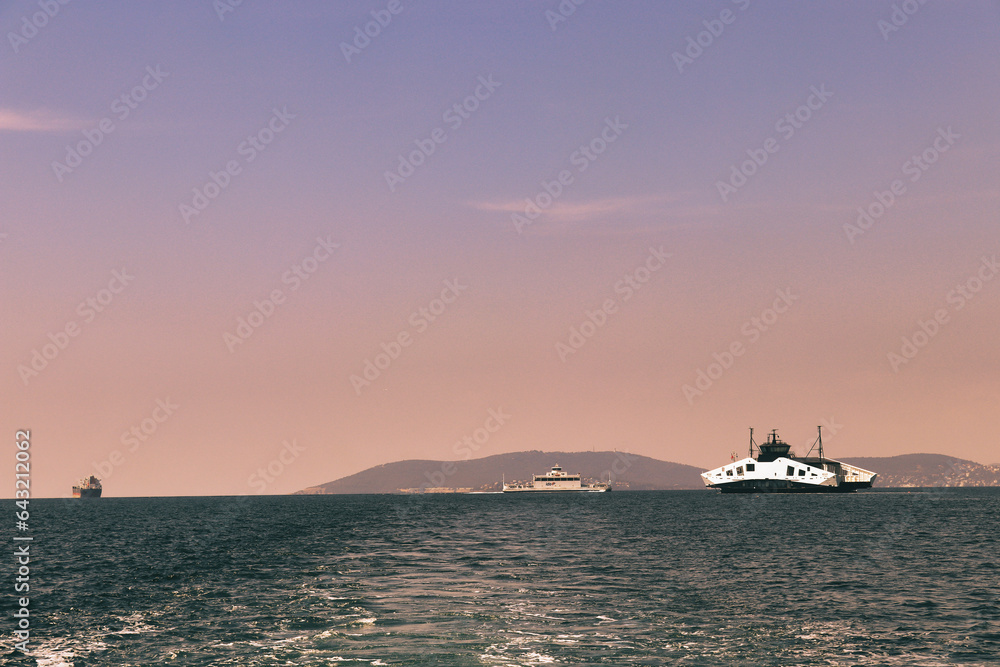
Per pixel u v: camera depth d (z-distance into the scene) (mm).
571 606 41875
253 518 157500
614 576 53750
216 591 48938
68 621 39469
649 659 31203
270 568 60875
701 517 136375
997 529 98562
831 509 166125
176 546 84000
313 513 184875
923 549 72062
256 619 39188
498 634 35156
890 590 47250
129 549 80500
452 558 66875
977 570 56344
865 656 31859
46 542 91188
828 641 34125
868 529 100000
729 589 47688
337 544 84188
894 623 37656
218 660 31422
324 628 36719
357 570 58625
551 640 34094
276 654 32094
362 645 33281
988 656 31844
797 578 52500
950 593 46094
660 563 61594
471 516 155250
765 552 69875
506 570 57562
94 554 75000
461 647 32875
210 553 74938
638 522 121938
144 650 33156
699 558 65188
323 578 54219
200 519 155875
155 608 42906
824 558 64688
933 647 33219
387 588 48812
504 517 148375
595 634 35219
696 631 35844
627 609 40969
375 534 100312
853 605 42250
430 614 39781
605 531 100625
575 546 77625
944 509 162625
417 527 116125
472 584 50219
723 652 32281
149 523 139750
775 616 39188
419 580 52406
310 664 30516
